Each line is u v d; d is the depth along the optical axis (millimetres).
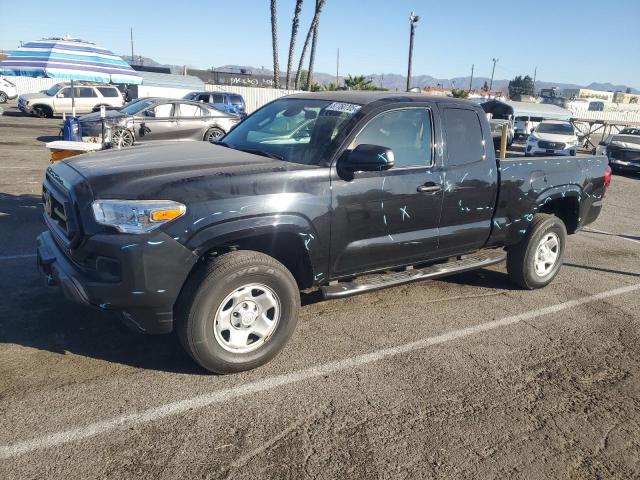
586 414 3527
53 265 3631
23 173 10539
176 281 3352
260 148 4316
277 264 3672
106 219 3223
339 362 3980
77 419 3105
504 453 3080
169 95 31391
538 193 5285
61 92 24672
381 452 3008
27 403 3219
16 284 4941
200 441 2990
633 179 17547
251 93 34125
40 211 7680
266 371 3785
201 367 3674
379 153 3715
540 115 29188
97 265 3301
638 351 4504
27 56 9109
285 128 4453
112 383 3494
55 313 4406
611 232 9266
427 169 4414
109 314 4441
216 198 3420
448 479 2838
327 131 4125
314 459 2910
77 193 3389
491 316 5043
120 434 3004
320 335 4410
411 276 4625
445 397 3611
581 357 4332
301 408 3367
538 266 5664
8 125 20516
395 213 4242
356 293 4266
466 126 4758
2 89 31312
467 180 4676
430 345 4359
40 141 16125
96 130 14148
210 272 3412
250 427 3146
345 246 4043
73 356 3789
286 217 3645
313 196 3773
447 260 5090
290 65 35312
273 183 3631
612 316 5238
